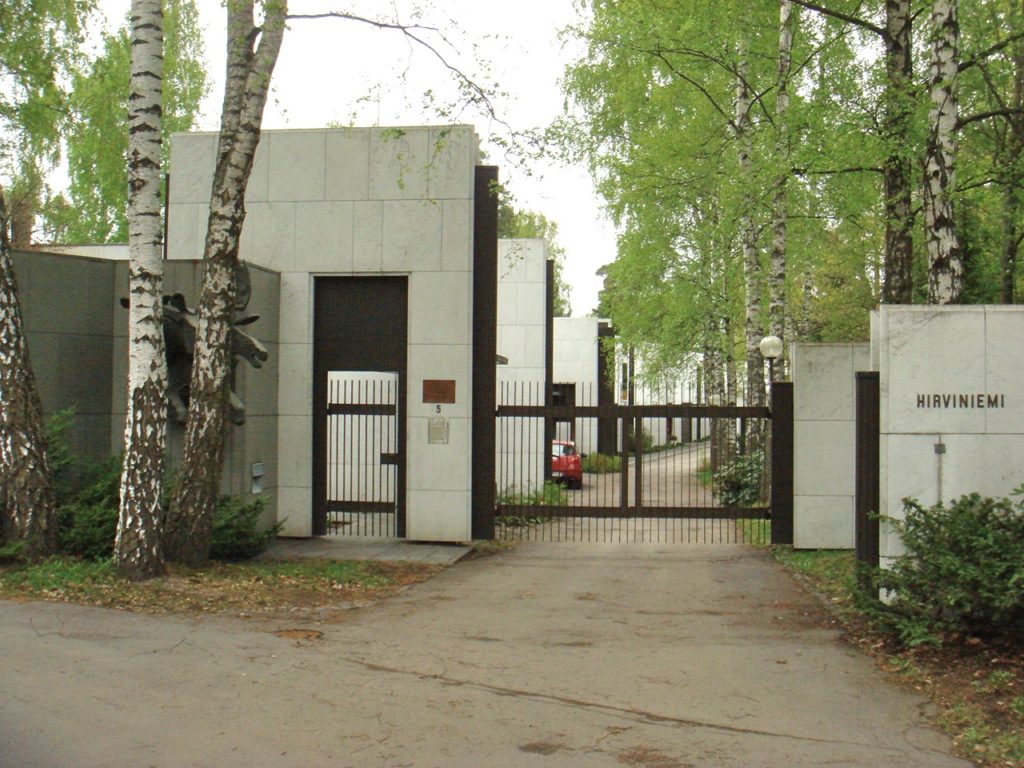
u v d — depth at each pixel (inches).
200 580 440.5
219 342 481.4
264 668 304.2
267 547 613.6
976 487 354.0
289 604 413.7
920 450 356.2
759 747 244.1
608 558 625.6
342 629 367.6
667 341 1154.0
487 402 664.4
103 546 458.6
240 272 557.3
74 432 561.6
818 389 633.0
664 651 342.6
